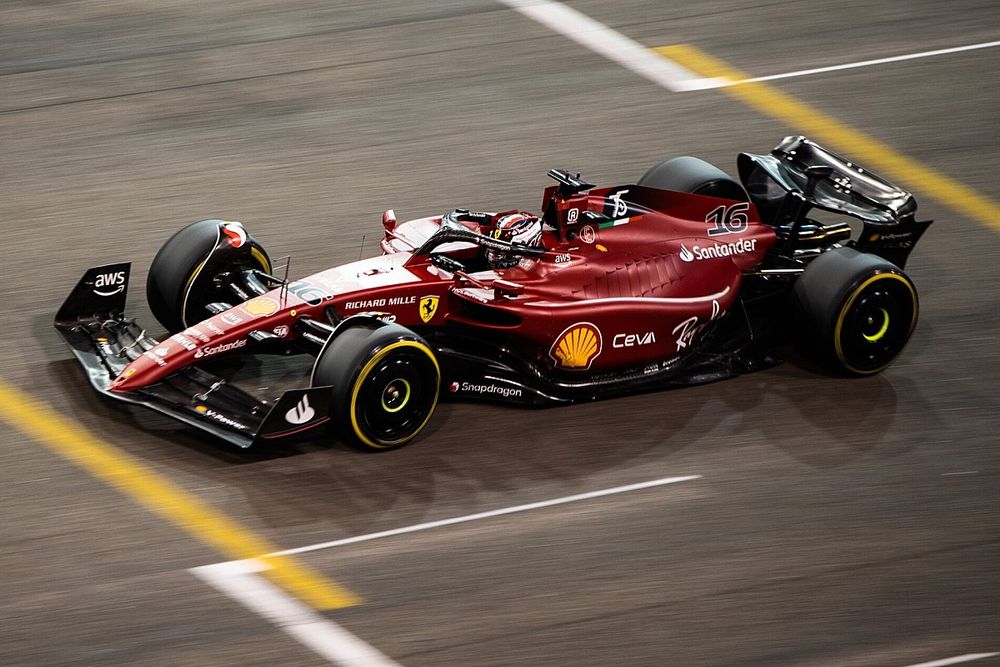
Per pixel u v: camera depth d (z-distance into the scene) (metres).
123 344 38.12
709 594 31.08
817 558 32.47
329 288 36.91
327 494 33.94
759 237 41.09
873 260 39.41
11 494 33.66
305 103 56.81
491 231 39.16
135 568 31.20
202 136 54.09
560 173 38.75
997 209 50.59
